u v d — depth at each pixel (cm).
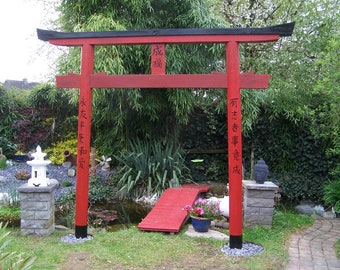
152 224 429
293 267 332
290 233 444
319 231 464
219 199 504
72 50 617
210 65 649
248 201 442
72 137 869
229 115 369
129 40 386
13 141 874
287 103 659
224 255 355
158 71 387
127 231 425
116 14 588
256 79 366
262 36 361
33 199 403
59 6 689
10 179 709
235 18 740
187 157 743
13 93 910
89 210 548
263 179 449
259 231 424
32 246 369
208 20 609
